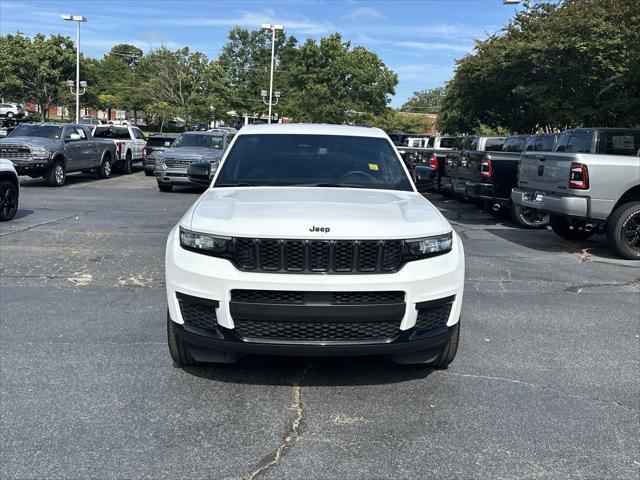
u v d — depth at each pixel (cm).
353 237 364
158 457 321
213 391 402
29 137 1739
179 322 388
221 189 480
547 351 490
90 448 328
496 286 702
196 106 5316
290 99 5072
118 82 7056
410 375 435
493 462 323
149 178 2200
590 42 1636
